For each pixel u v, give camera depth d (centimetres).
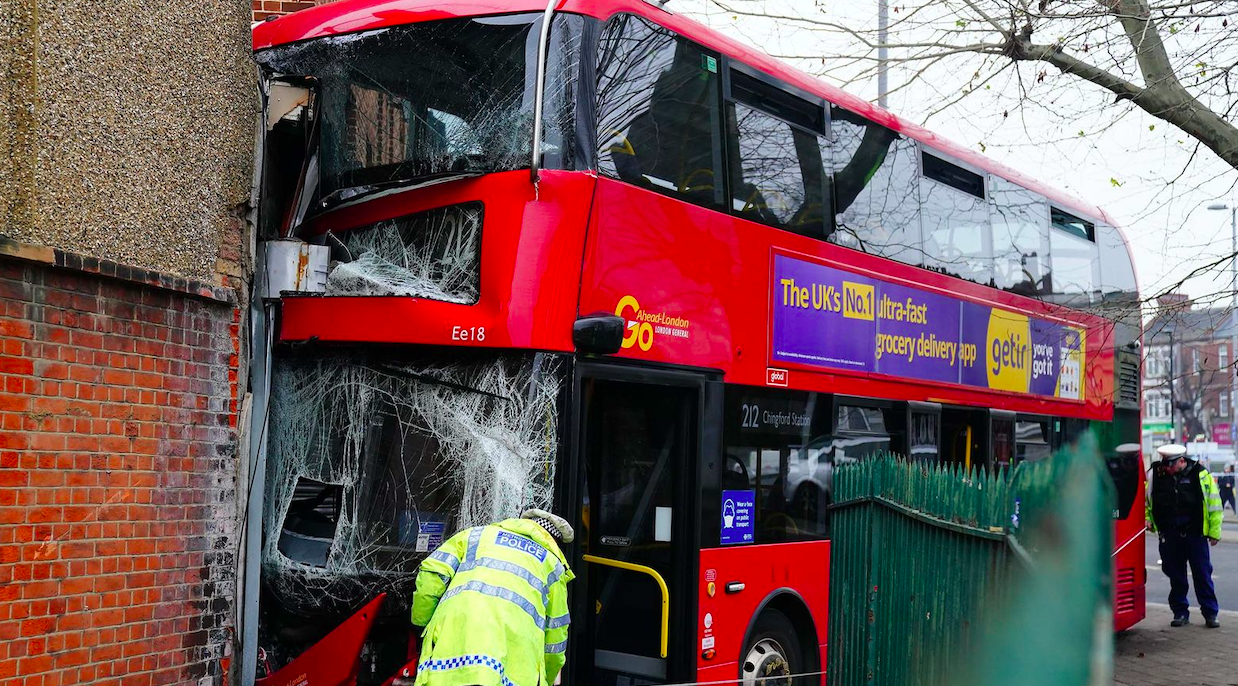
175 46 621
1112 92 910
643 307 644
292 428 671
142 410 599
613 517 670
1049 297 1111
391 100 656
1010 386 1029
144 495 598
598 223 617
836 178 826
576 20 625
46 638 542
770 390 746
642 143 657
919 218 920
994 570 644
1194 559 1345
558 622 502
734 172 728
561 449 589
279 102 711
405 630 632
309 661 632
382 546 625
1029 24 909
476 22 641
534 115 595
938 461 915
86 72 560
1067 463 641
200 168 639
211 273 648
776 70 781
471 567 489
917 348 901
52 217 539
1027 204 1096
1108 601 625
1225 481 3769
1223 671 1061
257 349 677
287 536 663
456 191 621
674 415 688
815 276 792
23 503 532
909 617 712
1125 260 1285
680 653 671
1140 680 1012
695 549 677
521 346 589
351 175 664
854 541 774
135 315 596
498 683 457
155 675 602
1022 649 631
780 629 771
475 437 605
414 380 630
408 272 630
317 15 703
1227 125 880
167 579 611
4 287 525
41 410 542
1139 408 1310
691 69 703
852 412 829
